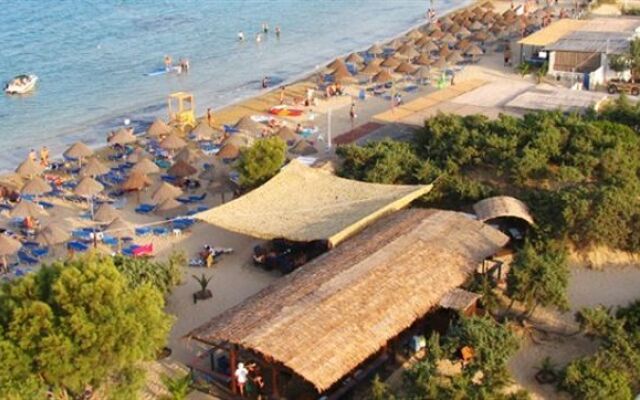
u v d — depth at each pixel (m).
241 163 46.44
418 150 48.31
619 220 37.31
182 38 100.75
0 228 44.50
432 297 30.45
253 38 100.19
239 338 26.72
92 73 83.31
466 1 126.69
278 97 71.38
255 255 38.53
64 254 41.31
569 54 70.75
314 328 27.38
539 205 38.66
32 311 24.50
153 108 70.25
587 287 35.25
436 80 74.06
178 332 32.62
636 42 68.56
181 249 41.03
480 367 27.11
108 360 24.97
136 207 47.09
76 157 53.44
